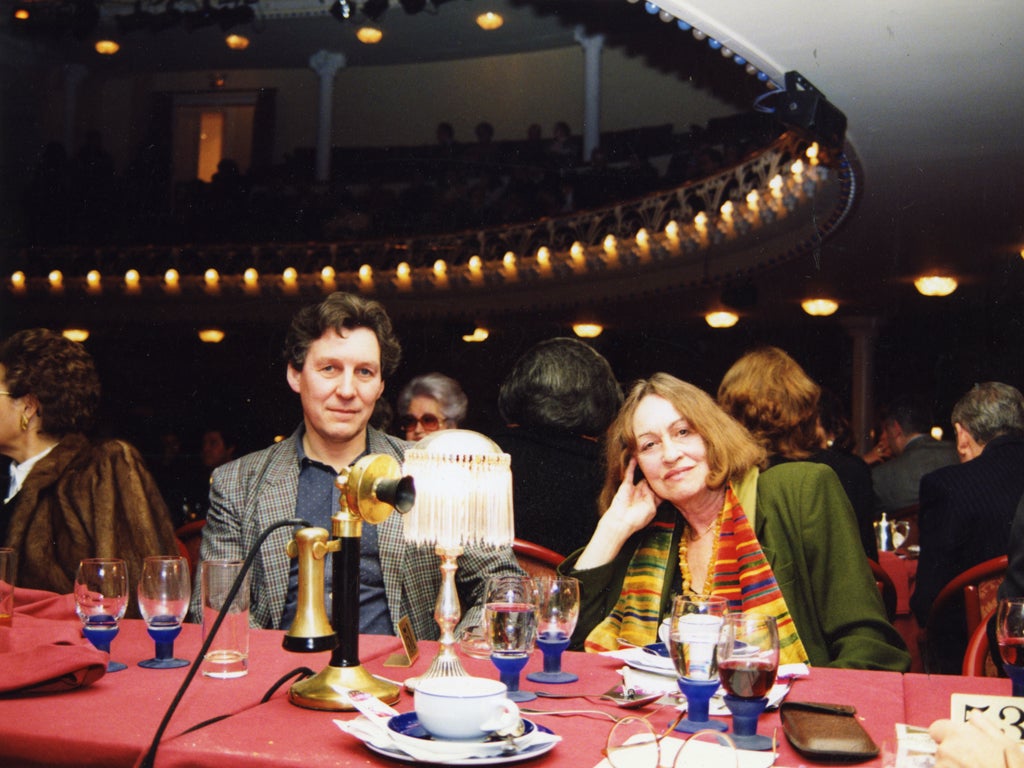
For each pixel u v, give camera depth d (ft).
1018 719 4.10
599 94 34.78
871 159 23.99
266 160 37.19
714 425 6.42
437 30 36.55
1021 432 10.18
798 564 6.49
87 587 5.38
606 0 34.24
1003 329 29.04
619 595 6.63
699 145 32.45
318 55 36.76
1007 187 24.75
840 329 31.53
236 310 36.91
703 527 6.58
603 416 8.69
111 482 7.73
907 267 29.43
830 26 19.36
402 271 37.22
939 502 9.84
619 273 35.04
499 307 36.86
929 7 18.60
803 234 29.30
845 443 10.69
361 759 3.79
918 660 11.01
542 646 5.22
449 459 4.90
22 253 36.27
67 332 36.47
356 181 37.37
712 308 33.68
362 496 4.62
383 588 7.00
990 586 8.43
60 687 4.68
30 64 34.76
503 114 36.27
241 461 7.44
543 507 8.46
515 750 3.81
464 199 36.91
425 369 36.83
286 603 6.89
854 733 4.02
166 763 3.89
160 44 35.96
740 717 4.12
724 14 19.67
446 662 4.80
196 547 9.42
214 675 5.02
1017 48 19.20
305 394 7.23
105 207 36.42
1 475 11.99
